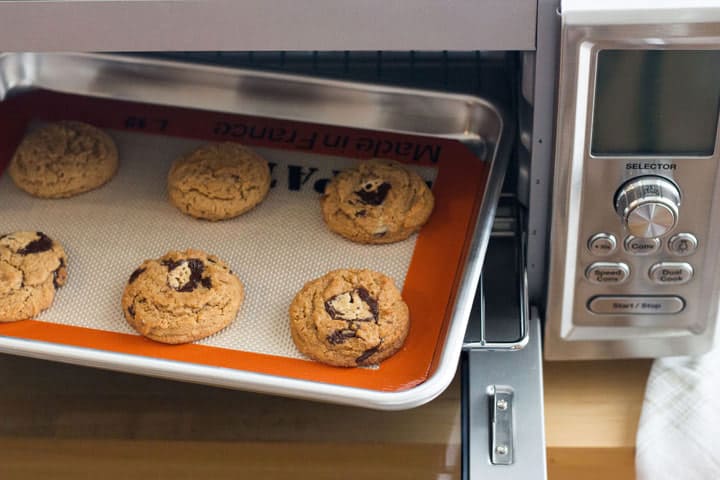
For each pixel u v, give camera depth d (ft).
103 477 2.85
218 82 3.26
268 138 3.22
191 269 2.79
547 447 2.80
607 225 2.53
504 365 2.76
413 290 2.80
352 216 2.89
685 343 2.79
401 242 2.92
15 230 3.01
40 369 3.03
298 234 2.97
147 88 3.34
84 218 3.05
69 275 2.89
